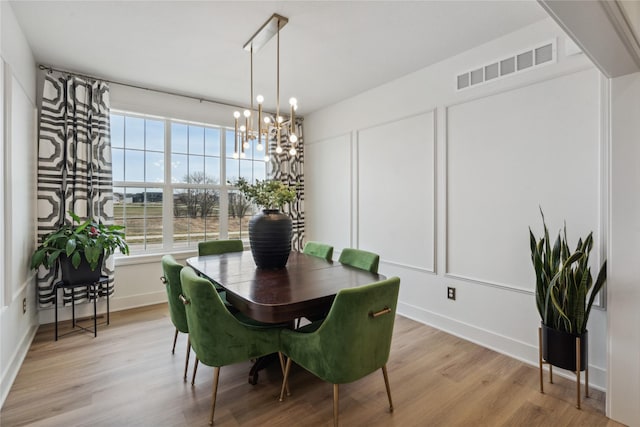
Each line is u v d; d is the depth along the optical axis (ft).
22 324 8.12
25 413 5.89
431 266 10.09
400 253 11.07
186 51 9.01
